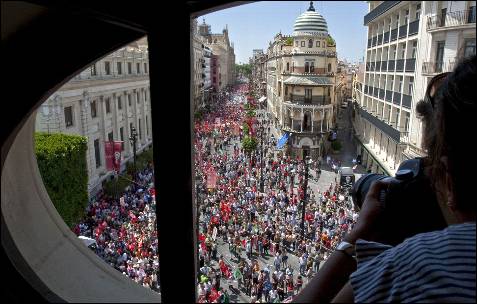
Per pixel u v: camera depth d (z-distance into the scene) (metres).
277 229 14.17
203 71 38.97
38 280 2.01
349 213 12.82
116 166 27.38
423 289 0.98
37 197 2.55
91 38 1.84
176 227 1.78
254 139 25.12
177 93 1.69
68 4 1.62
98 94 28.91
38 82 1.91
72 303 1.96
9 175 2.23
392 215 1.60
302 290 1.58
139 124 37.31
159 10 1.62
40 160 17.56
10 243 1.97
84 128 26.81
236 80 139.12
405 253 1.10
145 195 22.94
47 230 2.43
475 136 1.05
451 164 1.11
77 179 20.62
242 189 18.59
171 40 1.65
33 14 1.80
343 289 1.26
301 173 17.92
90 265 2.34
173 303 1.83
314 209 14.88
